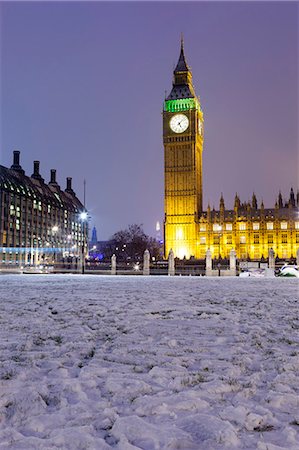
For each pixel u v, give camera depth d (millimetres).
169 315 14836
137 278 51781
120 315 14828
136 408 6133
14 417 5832
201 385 7094
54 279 46188
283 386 7043
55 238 193750
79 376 7609
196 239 159750
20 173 185375
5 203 153125
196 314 15211
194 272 74625
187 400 6379
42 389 6809
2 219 150625
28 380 7430
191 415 5840
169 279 48531
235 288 30297
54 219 194500
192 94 166750
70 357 9094
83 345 9992
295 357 8914
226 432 5254
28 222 169750
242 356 9055
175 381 7250
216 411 6137
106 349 9883
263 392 6906
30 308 16469
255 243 157500
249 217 157875
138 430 5359
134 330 11953
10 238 155500
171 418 5887
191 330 12039
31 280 43000
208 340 10766
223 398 6664
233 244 157625
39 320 13531
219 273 70188
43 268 89250
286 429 5434
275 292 26250
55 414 5930
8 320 13539
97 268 81688
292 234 155500
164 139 165500
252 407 6219
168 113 165625
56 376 7684
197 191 165500
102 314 15055
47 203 187250
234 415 5871
